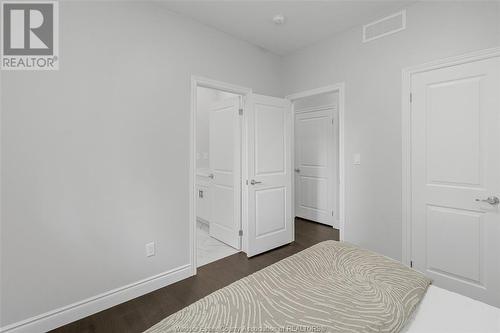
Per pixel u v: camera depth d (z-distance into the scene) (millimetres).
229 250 3227
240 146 3172
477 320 994
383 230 2510
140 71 2174
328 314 933
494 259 1911
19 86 1649
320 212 4336
